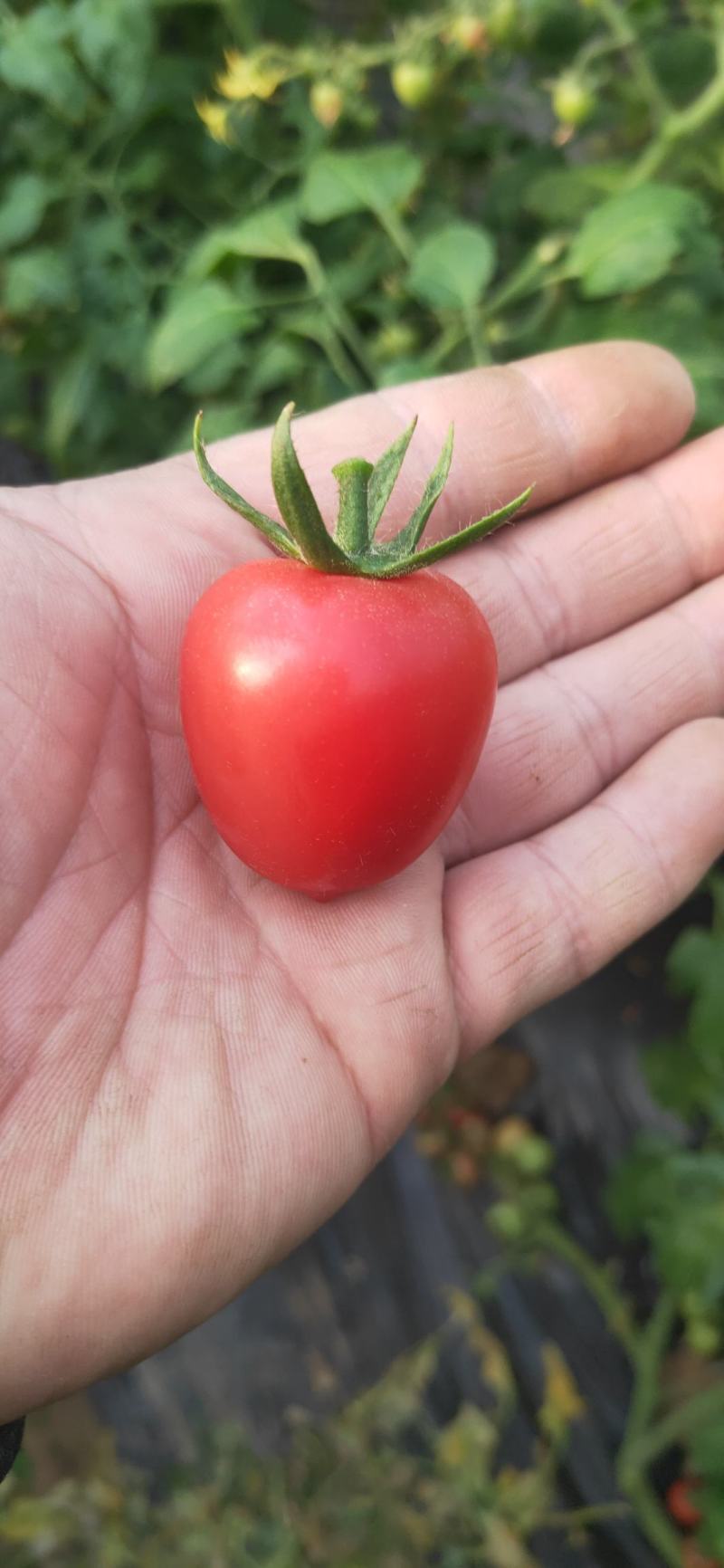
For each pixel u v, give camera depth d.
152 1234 0.09
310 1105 0.10
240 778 0.09
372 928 0.11
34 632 0.10
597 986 0.20
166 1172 0.09
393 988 0.10
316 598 0.09
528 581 0.13
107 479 0.12
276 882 0.10
